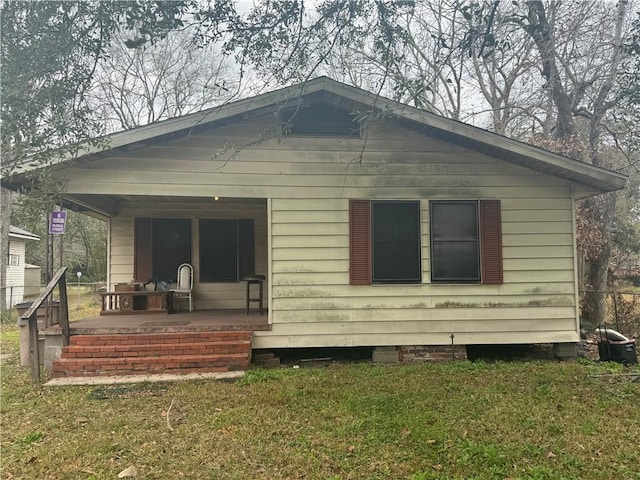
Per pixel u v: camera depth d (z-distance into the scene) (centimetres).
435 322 701
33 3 459
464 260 710
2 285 1410
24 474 330
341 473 326
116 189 653
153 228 913
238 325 678
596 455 352
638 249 1462
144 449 369
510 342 704
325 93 666
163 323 703
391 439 383
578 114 1144
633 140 918
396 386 545
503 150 671
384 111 509
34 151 524
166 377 587
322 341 686
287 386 543
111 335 646
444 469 329
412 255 706
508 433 395
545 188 721
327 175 699
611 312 1059
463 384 555
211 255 926
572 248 718
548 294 711
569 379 575
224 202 903
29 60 478
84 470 335
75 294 2202
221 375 593
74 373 597
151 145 663
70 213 2509
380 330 695
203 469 334
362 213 700
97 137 566
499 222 713
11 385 571
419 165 712
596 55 1130
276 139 679
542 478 313
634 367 654
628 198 1477
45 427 423
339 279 693
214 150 679
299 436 392
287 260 688
